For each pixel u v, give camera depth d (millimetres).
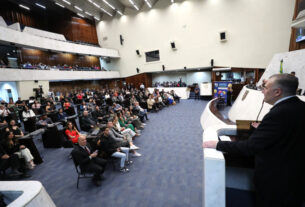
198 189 2465
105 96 10430
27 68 9664
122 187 2617
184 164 3158
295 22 6277
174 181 2678
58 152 4121
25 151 3256
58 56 13453
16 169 3109
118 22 14562
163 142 4270
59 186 2756
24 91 9422
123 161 3064
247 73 10391
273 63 7594
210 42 10984
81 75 12805
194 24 11328
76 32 14328
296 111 624
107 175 2969
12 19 12516
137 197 2381
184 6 11438
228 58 10578
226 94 8820
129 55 14812
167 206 2184
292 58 6555
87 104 7336
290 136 623
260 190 714
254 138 690
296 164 625
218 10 10398
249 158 1001
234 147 764
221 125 1345
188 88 11969
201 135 4594
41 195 1667
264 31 9297
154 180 2736
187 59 12062
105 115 6105
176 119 6473
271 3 8898
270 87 734
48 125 4516
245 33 9820
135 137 4766
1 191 1668
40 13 14070
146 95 9891
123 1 12516
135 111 6344
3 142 3264
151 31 13102
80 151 2672
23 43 9203
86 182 2818
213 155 859
